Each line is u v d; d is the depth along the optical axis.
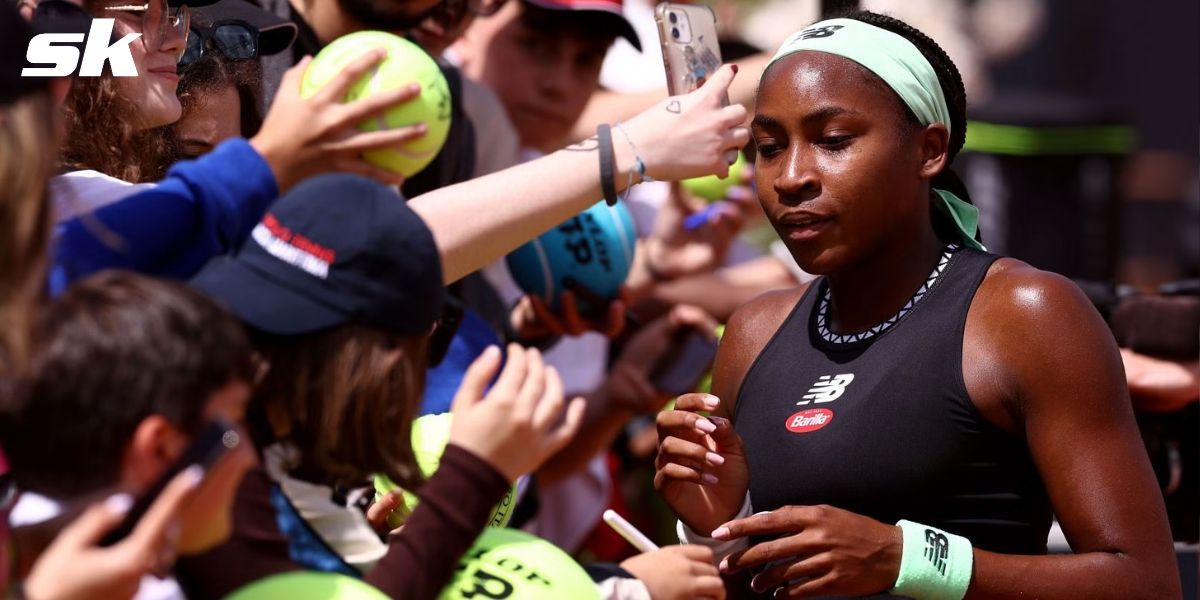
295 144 5.15
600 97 11.09
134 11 5.89
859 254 5.60
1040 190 11.45
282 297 4.50
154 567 3.89
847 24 5.76
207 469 3.95
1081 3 13.26
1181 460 8.12
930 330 5.54
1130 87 13.34
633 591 5.04
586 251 8.45
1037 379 5.29
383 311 4.53
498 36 10.00
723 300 10.33
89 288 4.07
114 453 3.93
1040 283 5.43
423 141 5.38
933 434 5.43
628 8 12.12
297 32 7.65
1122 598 5.13
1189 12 13.24
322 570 4.67
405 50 5.41
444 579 4.48
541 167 6.06
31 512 4.03
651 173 6.11
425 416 6.02
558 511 9.79
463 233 5.89
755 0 14.90
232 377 4.07
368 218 4.58
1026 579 5.18
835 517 5.20
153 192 4.93
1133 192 13.33
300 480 4.70
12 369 3.97
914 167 5.65
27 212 4.33
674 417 5.75
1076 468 5.23
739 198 10.20
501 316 9.05
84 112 5.75
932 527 5.35
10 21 4.53
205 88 6.75
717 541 5.84
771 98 5.65
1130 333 8.17
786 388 5.86
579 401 4.83
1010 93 13.22
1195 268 13.30
